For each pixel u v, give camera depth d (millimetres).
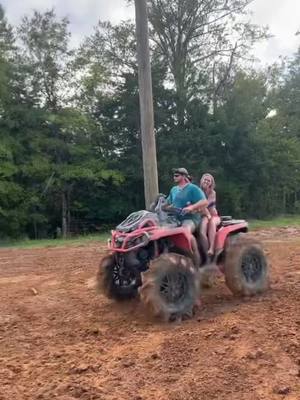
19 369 5414
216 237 7730
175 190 7852
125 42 34812
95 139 33312
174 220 7504
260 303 7246
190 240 7324
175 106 34844
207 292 8297
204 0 37281
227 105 36500
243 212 38938
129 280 7918
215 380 4832
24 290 9273
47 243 18859
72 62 31234
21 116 29328
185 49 38156
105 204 34219
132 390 4746
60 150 30781
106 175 31125
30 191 29469
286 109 45031
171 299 6895
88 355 5730
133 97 33125
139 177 32562
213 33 38156
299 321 6191
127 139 34250
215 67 38438
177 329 6465
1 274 11070
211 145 34938
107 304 7977
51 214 32531
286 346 5441
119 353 5742
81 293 8781
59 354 5816
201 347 5668
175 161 32875
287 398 4438
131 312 7453
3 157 28266
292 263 10297
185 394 4602
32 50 30375
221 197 36656
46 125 30969
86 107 33281
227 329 6086
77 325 7008
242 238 7980
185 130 35094
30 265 12172
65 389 4809
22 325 7117
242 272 7719
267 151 37438
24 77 30062
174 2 37250
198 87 36031
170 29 37812
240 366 5074
